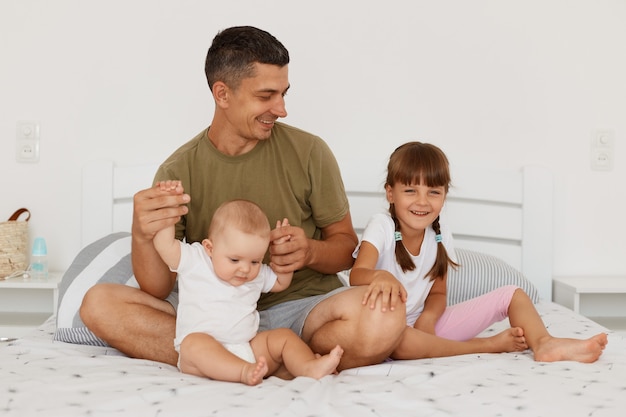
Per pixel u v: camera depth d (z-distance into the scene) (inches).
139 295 64.4
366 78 107.2
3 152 106.5
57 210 107.0
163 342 62.8
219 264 59.0
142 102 106.2
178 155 71.0
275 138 71.6
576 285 100.2
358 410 47.3
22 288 106.6
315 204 71.1
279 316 67.6
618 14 108.7
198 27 106.1
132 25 105.8
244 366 54.5
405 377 54.6
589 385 52.4
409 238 71.7
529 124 108.7
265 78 65.8
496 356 63.4
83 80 106.1
